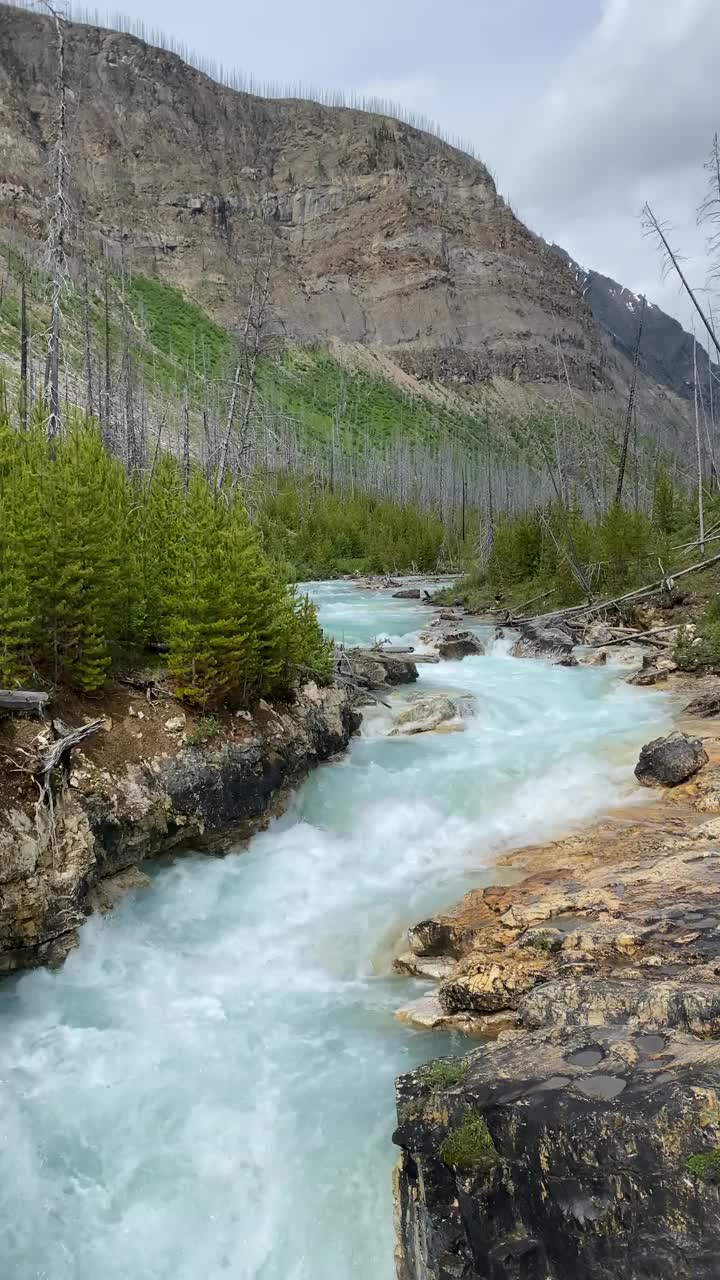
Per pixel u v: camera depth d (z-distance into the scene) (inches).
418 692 1003.9
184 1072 421.4
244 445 1224.8
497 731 893.2
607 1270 270.2
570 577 1713.8
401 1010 458.9
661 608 1414.9
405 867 614.9
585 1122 281.1
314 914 564.7
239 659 676.1
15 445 730.8
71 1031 455.8
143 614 708.7
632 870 536.4
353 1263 334.3
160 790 602.9
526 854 607.8
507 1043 357.1
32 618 570.9
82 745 586.9
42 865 506.9
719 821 601.3
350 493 4057.6
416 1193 321.1
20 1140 382.3
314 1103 396.5
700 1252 254.5
